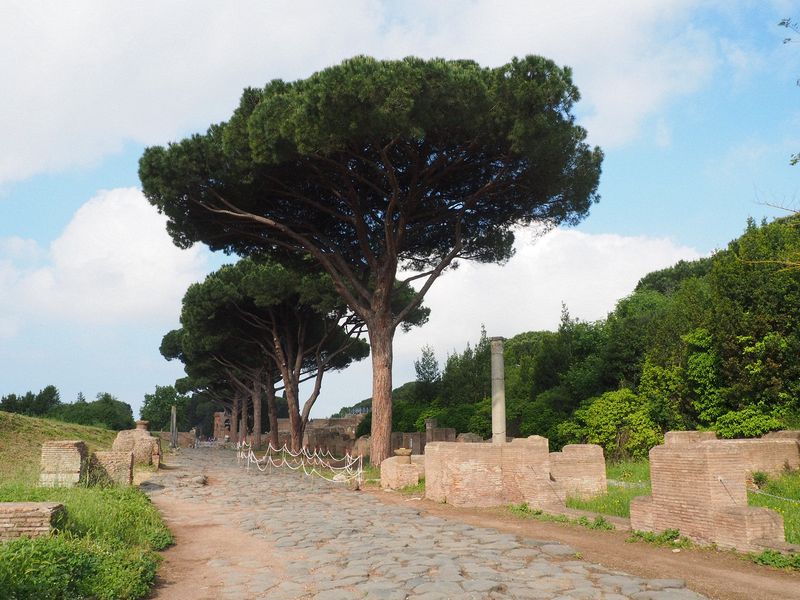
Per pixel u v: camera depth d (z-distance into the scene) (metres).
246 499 19.23
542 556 10.30
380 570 9.57
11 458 26.22
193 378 65.62
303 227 28.02
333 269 26.94
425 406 37.94
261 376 57.97
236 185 25.33
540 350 32.59
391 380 26.38
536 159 22.62
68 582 7.59
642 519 11.71
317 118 20.66
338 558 10.53
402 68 20.20
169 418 96.88
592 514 13.67
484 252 29.80
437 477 17.94
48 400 62.41
